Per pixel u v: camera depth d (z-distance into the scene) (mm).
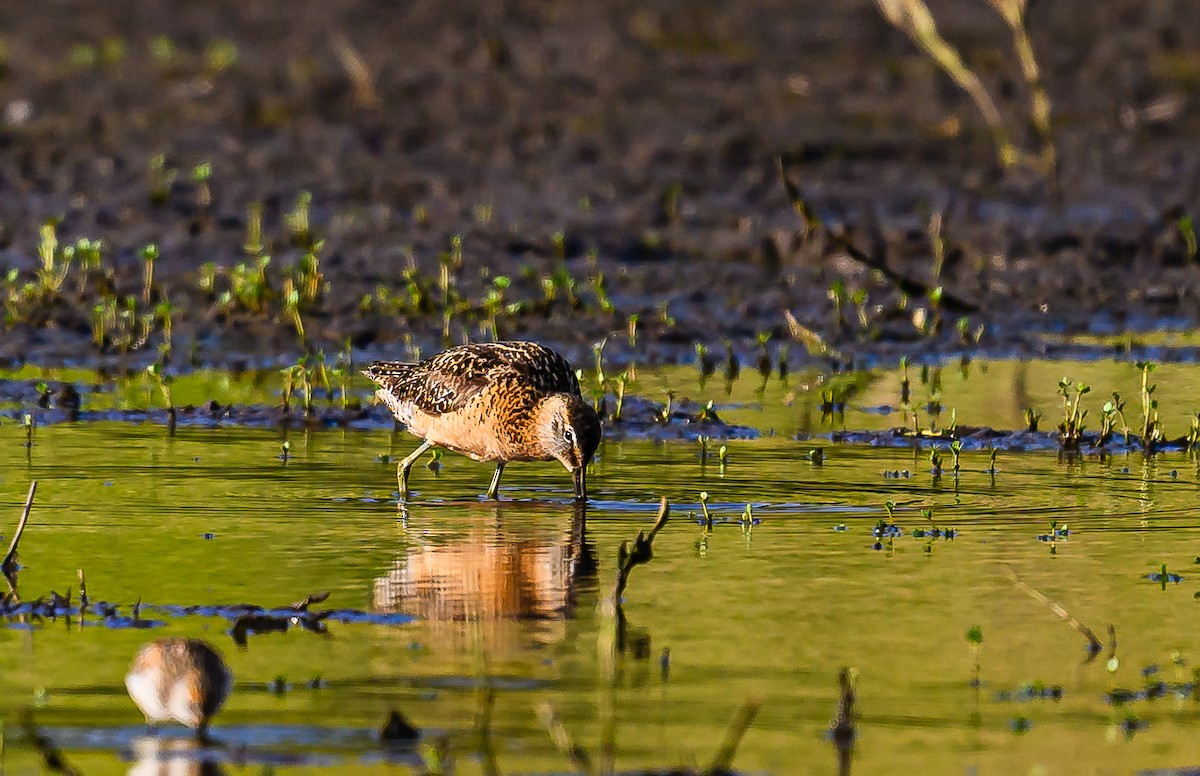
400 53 33906
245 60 33062
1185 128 30078
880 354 19344
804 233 23344
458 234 23578
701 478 13570
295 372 16172
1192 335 20516
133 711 8281
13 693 8508
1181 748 8016
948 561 11086
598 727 8156
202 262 22078
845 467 14008
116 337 18859
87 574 10578
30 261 21672
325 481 13289
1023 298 21891
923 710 8461
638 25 35906
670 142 28672
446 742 7934
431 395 13305
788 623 9758
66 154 26844
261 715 8250
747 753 7906
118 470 13438
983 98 27172
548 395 12891
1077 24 35875
